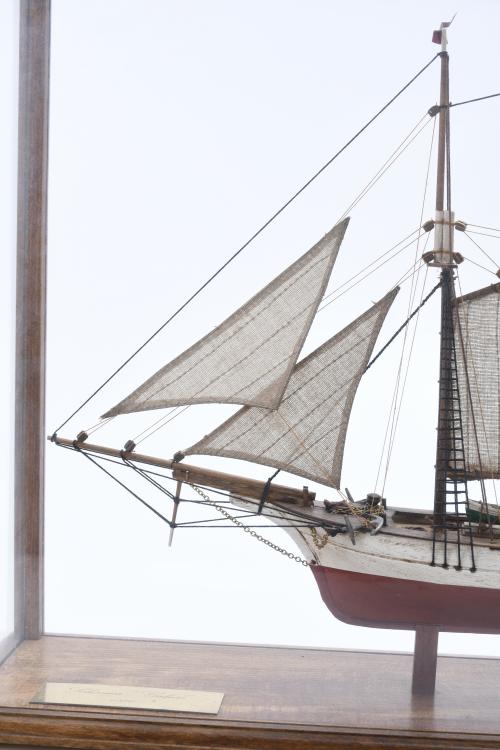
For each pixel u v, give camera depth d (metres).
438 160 2.38
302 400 2.32
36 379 2.47
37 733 2.18
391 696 2.31
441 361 2.38
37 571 2.54
